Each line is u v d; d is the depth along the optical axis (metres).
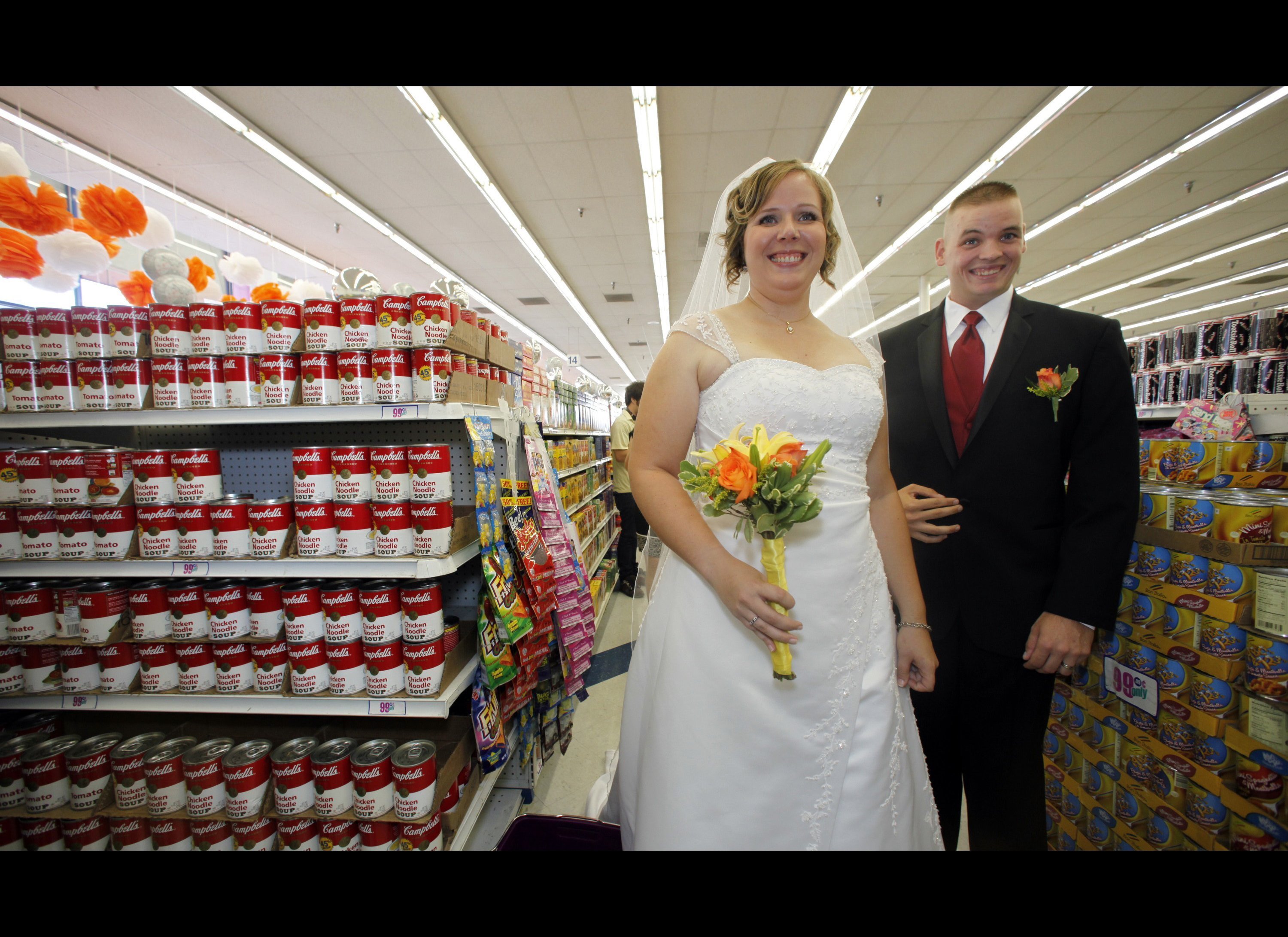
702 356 0.99
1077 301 12.45
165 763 1.56
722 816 0.94
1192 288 11.11
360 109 4.78
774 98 4.71
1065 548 1.25
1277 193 6.61
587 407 5.10
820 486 0.98
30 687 1.58
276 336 1.56
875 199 6.61
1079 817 1.72
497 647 1.61
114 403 1.57
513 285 10.27
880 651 1.03
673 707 0.97
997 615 1.29
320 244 7.96
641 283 10.41
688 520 0.94
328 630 1.54
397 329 1.55
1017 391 1.30
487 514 1.62
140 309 1.58
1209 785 1.28
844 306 1.25
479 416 1.66
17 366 1.56
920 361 1.45
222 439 2.02
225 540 1.54
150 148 5.27
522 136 5.28
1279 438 1.79
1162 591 1.42
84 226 2.76
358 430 2.01
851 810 0.96
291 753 1.58
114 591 1.59
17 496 1.57
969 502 1.33
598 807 1.96
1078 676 1.73
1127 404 1.24
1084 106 4.84
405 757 1.55
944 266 1.45
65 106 4.62
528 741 2.00
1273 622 1.18
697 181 6.26
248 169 5.71
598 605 4.09
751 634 0.96
